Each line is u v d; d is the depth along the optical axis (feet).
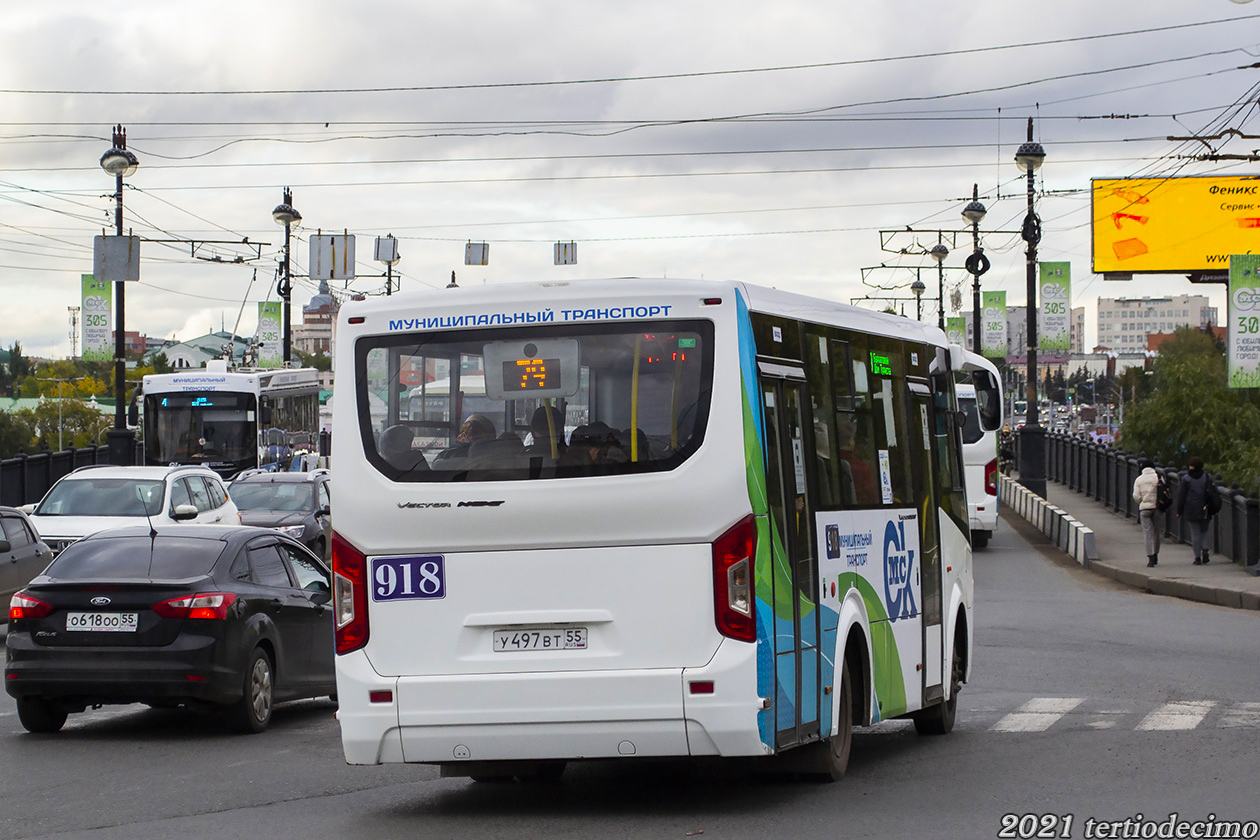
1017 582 113.91
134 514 95.76
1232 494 118.52
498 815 35.73
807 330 37.99
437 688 34.06
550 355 34.37
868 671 40.29
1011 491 200.34
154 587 49.26
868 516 41.16
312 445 201.16
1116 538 146.51
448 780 41.55
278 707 61.05
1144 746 43.78
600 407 34.06
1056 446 253.44
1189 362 253.44
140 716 56.29
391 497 34.47
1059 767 40.73
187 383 165.58
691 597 33.30
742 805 36.14
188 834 33.83
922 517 46.26
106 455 197.36
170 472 100.48
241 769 43.62
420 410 34.91
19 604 49.70
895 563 43.27
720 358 33.76
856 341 41.70
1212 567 115.03
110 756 46.16
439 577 34.30
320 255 163.63
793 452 36.06
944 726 47.88
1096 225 227.40
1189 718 49.21
